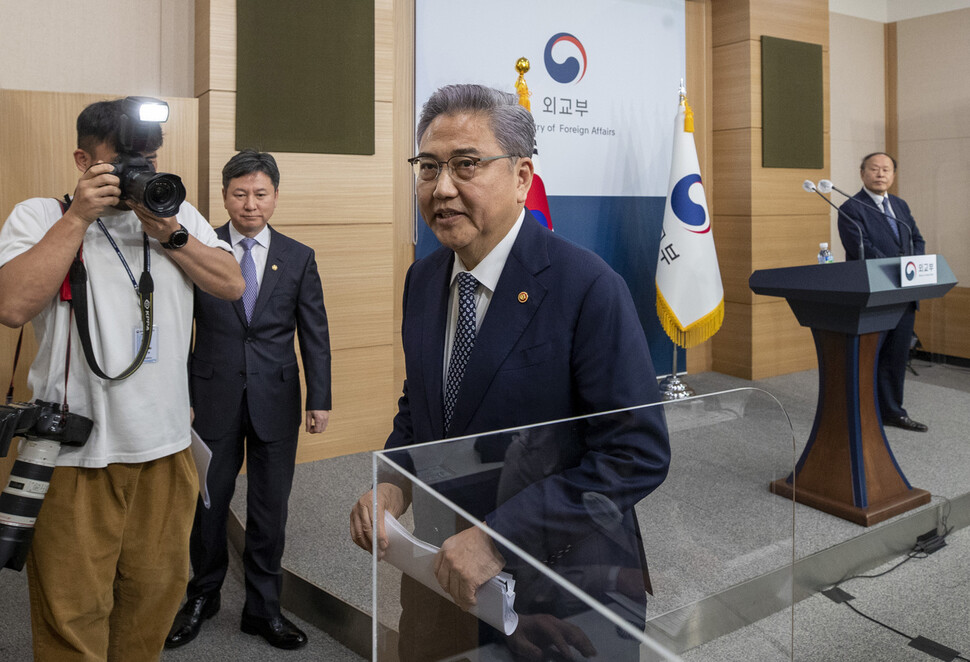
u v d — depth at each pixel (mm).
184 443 1603
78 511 1466
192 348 2453
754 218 5551
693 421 1017
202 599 2369
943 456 3895
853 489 3154
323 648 2328
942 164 5570
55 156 3168
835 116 5996
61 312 1463
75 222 1385
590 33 4875
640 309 5328
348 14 3820
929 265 3160
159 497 1579
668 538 974
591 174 4980
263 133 3668
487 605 808
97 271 1485
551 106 4758
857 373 3160
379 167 3969
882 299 3004
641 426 971
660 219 5324
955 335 5438
